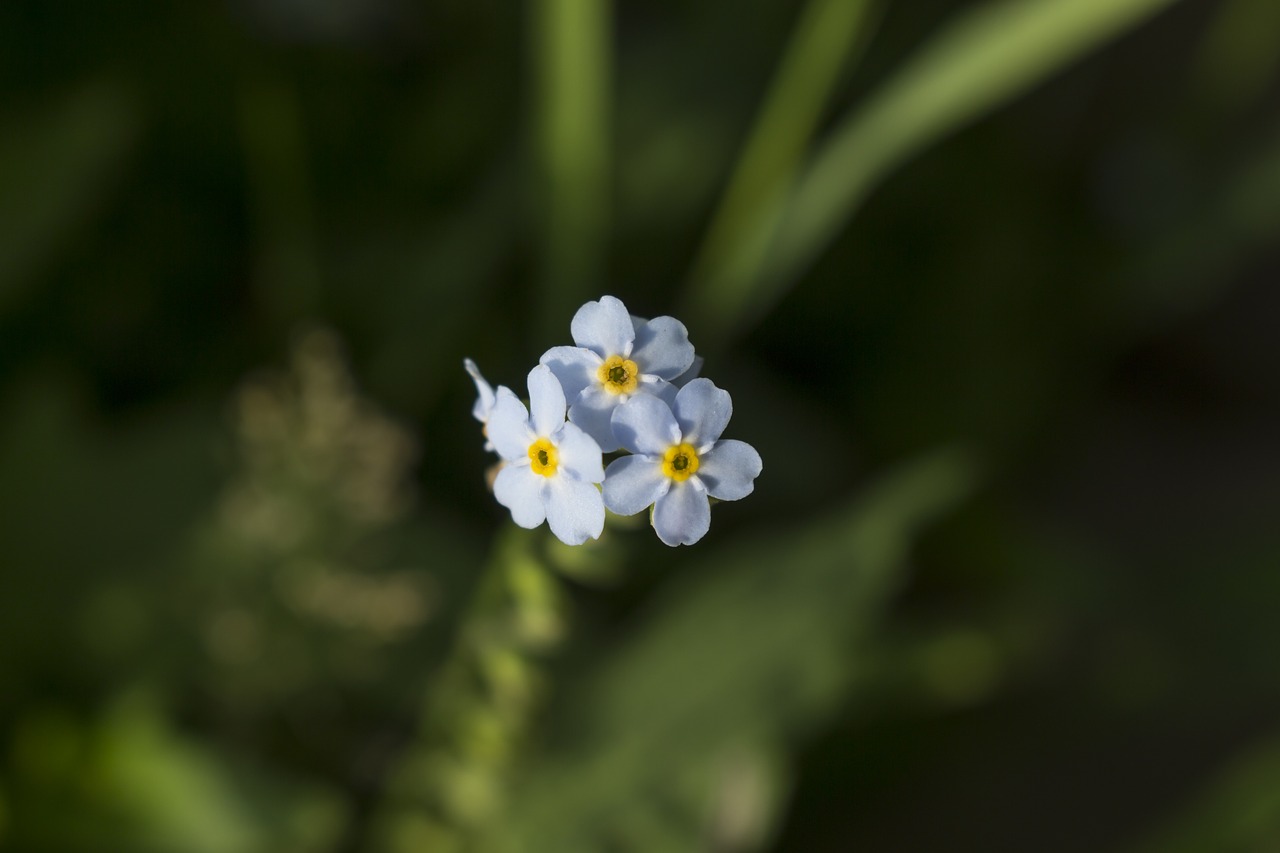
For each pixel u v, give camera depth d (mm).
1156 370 419
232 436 260
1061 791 310
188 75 295
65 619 232
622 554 150
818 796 279
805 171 267
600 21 229
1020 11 223
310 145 304
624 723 223
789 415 308
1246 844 227
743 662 221
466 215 296
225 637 221
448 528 265
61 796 208
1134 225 352
